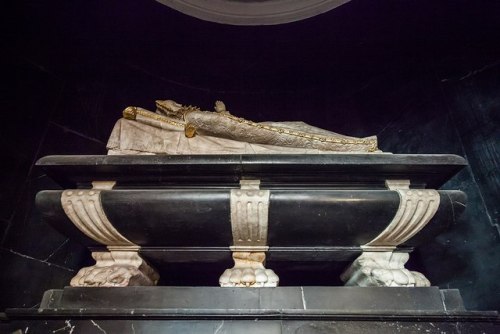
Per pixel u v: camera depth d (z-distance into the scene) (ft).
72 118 10.05
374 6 10.74
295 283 7.66
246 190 6.08
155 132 6.99
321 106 11.92
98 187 6.38
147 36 11.44
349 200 6.04
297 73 12.15
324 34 11.60
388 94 11.18
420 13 10.53
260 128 7.02
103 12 10.61
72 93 10.28
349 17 11.13
